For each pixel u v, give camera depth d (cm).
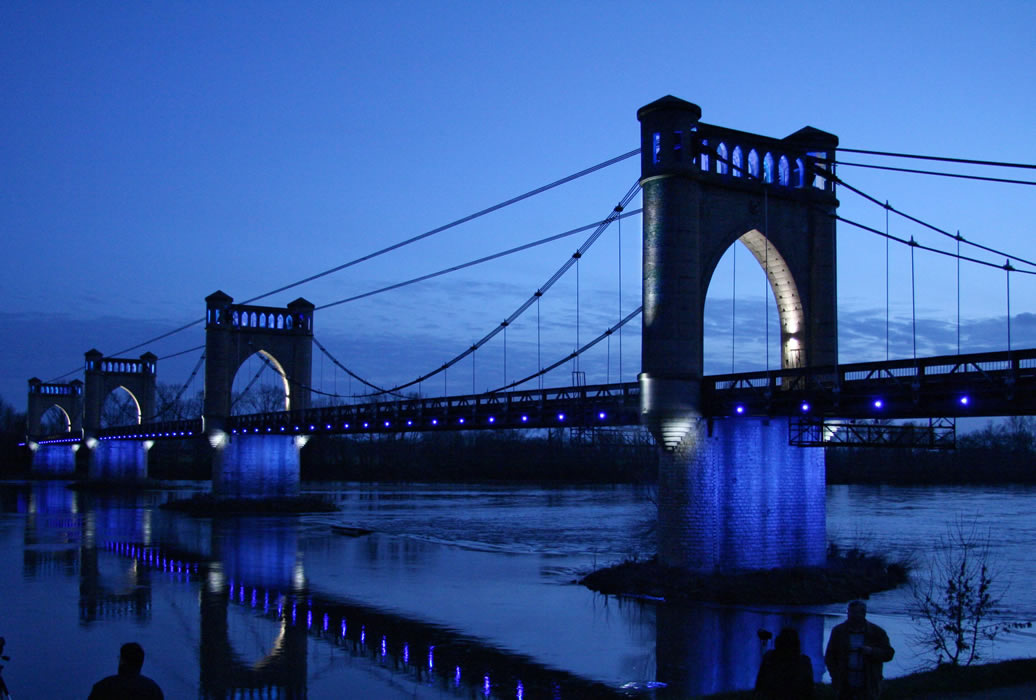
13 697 3022
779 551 4806
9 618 4259
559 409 5778
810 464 4944
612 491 16162
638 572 4778
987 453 19012
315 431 9288
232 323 11388
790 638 1494
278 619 4197
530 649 3566
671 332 4594
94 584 5225
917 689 2166
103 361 17425
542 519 9744
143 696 1346
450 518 9962
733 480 4709
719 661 3344
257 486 11088
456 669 3300
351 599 4691
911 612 4047
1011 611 4175
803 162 5156
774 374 4362
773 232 5019
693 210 4681
